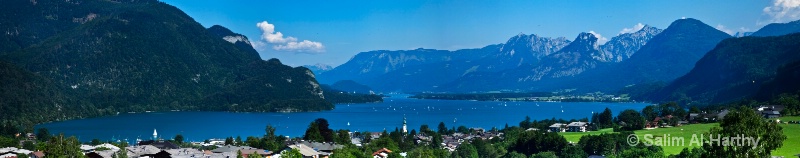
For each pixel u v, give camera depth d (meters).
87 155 183.50
